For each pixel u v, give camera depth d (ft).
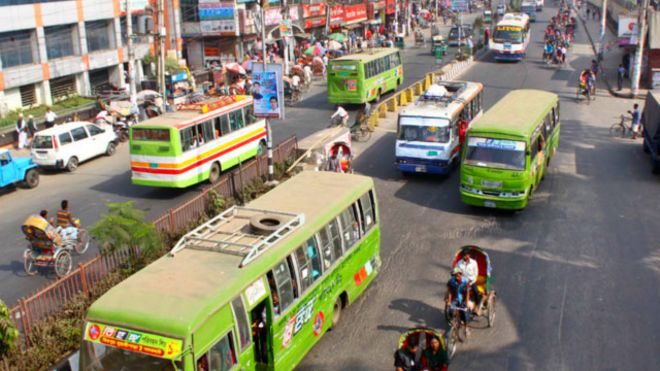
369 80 127.85
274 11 172.55
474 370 40.83
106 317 31.30
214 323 31.76
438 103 84.89
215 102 83.20
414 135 80.69
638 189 77.20
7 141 101.86
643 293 50.80
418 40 228.02
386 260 58.23
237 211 43.75
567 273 54.70
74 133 90.94
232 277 34.27
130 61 109.40
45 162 87.30
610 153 93.61
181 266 35.70
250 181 75.77
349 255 46.75
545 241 61.82
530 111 76.18
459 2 262.88
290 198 46.65
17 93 114.83
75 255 60.29
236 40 161.79
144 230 51.96
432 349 36.50
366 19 230.27
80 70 126.41
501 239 62.54
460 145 87.15
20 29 113.29
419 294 51.34
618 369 40.73
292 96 135.95
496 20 273.95
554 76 158.20
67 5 122.21
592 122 113.19
